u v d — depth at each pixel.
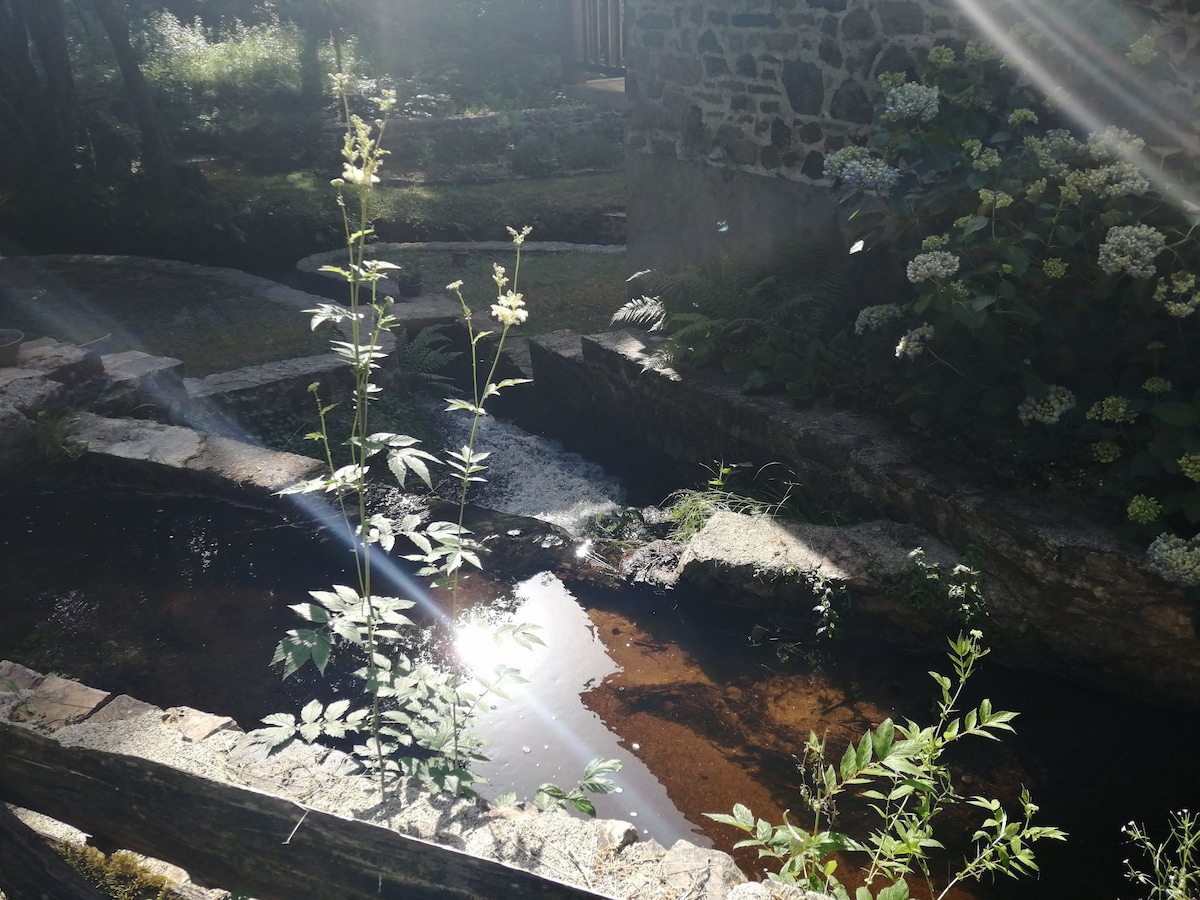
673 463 6.89
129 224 12.42
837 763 3.82
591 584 5.13
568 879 2.28
